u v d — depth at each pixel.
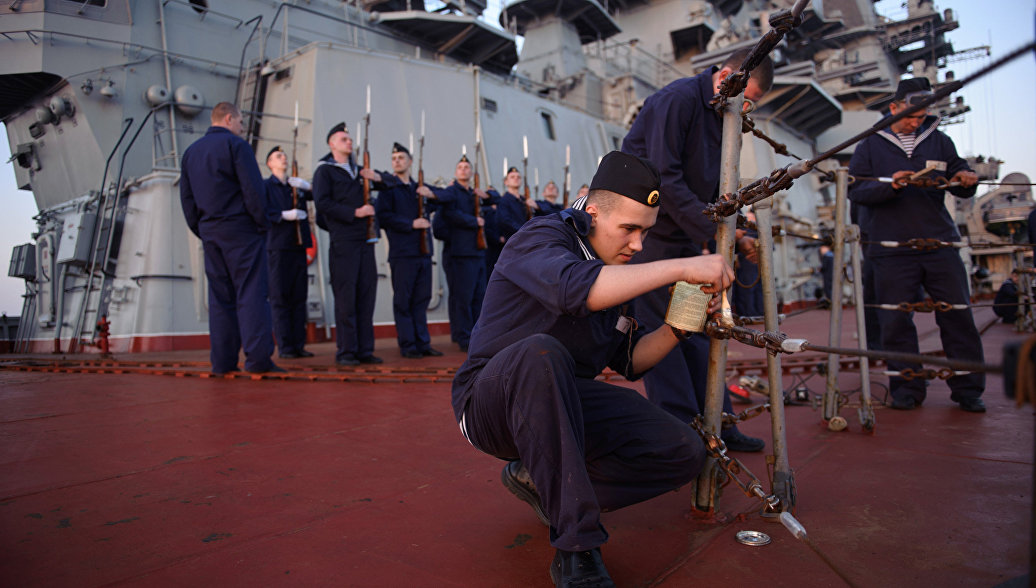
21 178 11.51
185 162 4.80
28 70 9.41
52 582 1.46
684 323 1.65
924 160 3.46
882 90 24.95
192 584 1.45
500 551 1.63
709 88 2.45
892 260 3.55
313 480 2.26
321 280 9.55
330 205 5.76
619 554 1.62
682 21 20.41
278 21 12.09
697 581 1.44
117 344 8.72
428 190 6.85
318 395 4.06
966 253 16.52
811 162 1.40
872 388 4.14
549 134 14.31
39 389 4.42
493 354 1.61
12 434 2.98
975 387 3.31
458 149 11.82
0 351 10.98
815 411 3.48
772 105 19.73
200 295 9.05
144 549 1.65
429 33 14.40
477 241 7.40
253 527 1.81
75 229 9.25
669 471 1.63
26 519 1.88
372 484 2.22
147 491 2.14
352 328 5.86
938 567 1.46
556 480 1.37
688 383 2.45
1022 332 8.32
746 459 2.53
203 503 2.02
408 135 11.23
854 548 1.59
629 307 1.82
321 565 1.55
